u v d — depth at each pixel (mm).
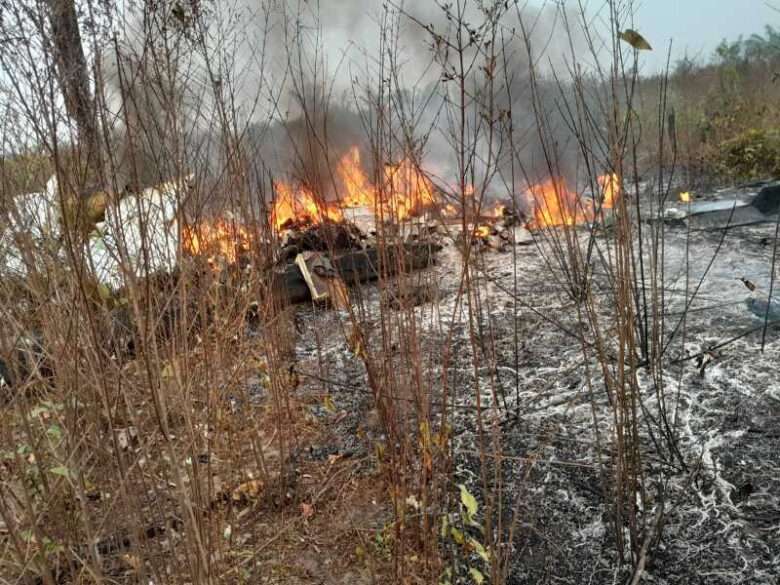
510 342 3664
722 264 4637
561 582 2070
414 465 2479
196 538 1635
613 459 2621
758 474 2479
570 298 3949
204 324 2021
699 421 2838
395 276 2928
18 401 1725
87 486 1955
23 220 1740
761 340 3477
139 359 1656
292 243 4629
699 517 2295
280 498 2500
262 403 3201
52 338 1753
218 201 2402
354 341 2686
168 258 1813
